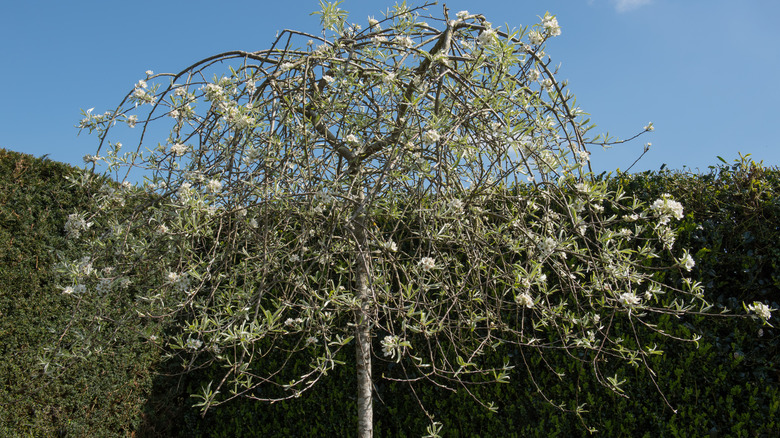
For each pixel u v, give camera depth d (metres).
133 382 3.60
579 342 2.12
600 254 1.92
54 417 3.08
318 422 3.50
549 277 3.00
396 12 2.51
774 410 2.45
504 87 2.08
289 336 3.66
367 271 1.92
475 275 2.32
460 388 3.14
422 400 3.23
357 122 2.35
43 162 3.20
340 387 3.51
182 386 3.93
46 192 3.17
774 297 2.70
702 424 2.57
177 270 2.04
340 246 2.38
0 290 2.86
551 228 2.07
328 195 2.06
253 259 2.39
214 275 2.18
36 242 3.04
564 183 1.98
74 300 3.02
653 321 2.79
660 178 3.11
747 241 2.73
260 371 3.69
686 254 1.91
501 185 2.20
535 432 2.87
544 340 2.99
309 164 2.21
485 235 2.32
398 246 2.53
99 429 3.33
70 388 3.14
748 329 2.66
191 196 1.89
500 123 2.01
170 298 2.45
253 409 3.70
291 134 2.25
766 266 2.73
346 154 2.41
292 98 2.27
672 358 2.73
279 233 2.74
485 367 3.08
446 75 2.22
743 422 2.49
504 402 3.03
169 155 2.31
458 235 2.20
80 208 3.26
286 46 2.40
